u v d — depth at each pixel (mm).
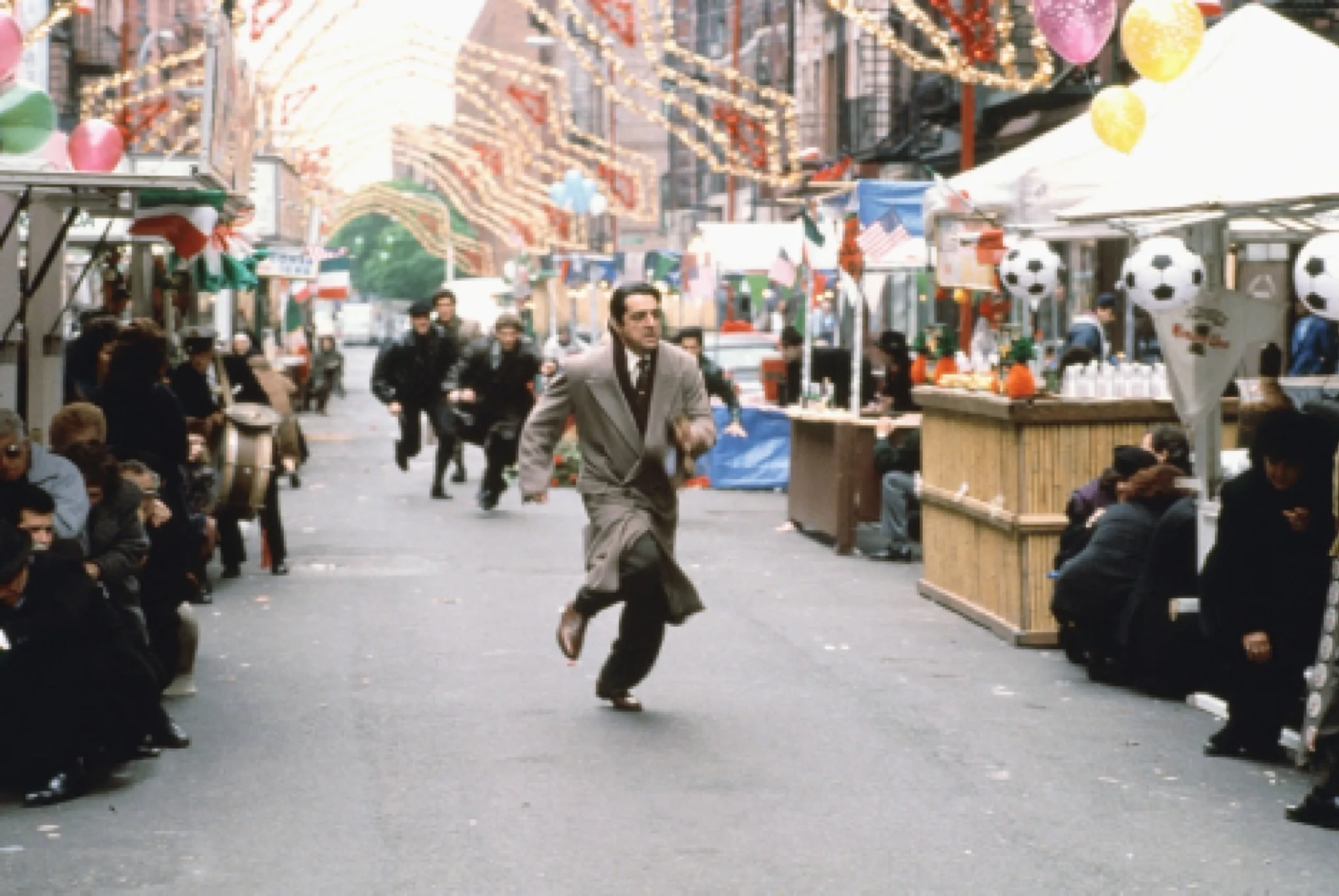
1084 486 12188
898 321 33750
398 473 27312
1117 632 10828
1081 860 7266
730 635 12891
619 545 9836
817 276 22797
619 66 33750
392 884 6914
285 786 8492
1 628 8172
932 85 38406
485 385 21531
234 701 10516
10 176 10883
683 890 6844
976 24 22734
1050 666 11750
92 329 13984
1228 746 9156
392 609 14094
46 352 14656
